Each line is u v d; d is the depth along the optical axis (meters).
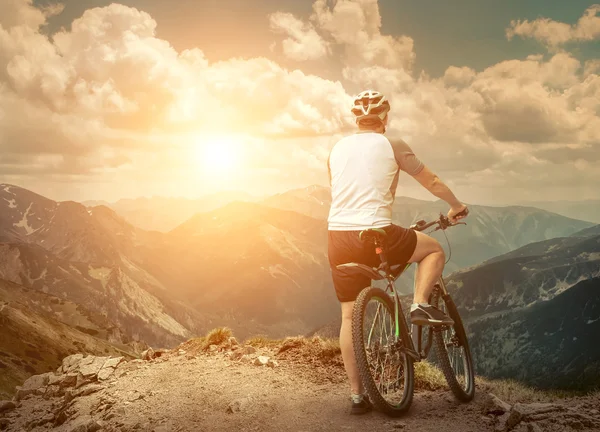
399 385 5.07
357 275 4.89
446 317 4.92
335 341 7.71
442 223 5.25
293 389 6.25
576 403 5.11
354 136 5.19
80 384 7.81
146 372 7.80
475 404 5.21
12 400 7.98
